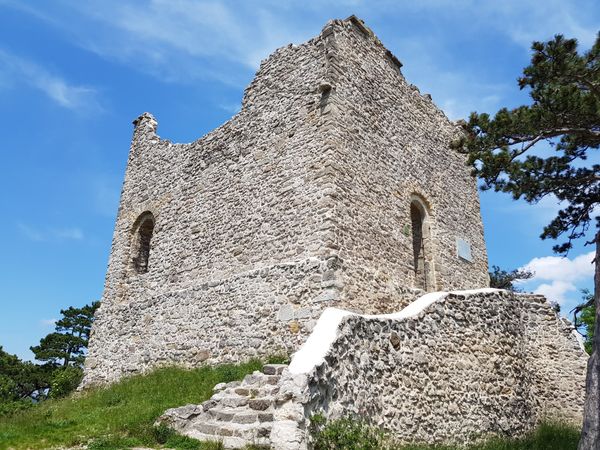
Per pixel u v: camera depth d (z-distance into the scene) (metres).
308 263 10.50
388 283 11.60
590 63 8.96
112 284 15.91
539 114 9.12
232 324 11.51
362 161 12.13
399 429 7.72
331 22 12.80
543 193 10.59
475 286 15.32
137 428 7.38
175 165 15.79
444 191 15.39
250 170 13.05
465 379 9.58
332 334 7.17
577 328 12.10
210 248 13.22
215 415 7.31
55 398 14.56
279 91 13.30
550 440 9.55
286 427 5.99
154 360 13.08
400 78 15.05
